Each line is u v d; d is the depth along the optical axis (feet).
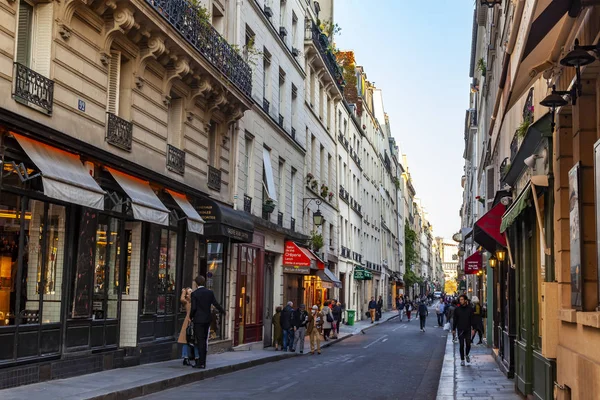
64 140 42.32
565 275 28.94
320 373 56.90
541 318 35.45
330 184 138.72
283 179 100.07
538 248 37.65
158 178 56.39
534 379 37.24
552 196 31.22
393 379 53.98
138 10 49.39
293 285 107.45
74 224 45.01
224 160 75.36
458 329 64.64
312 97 123.95
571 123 28.81
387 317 201.05
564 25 23.44
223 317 75.41
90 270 46.26
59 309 43.45
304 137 114.21
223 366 55.11
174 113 63.62
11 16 37.88
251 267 84.79
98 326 48.21
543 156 33.58
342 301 152.56
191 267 64.54
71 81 44.34
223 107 71.87
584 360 23.70
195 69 62.03
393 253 276.21
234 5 77.92
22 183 39.65
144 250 54.95
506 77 31.14
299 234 104.94
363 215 187.42
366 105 193.26
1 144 37.22
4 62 37.24
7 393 34.81
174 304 61.36
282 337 83.20
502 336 60.49
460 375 54.80
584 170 25.26
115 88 51.11
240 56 74.28
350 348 90.79
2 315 37.83
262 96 89.25
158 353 56.85
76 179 41.47
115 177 49.21
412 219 399.24
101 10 46.93
